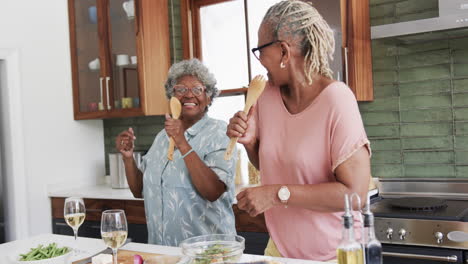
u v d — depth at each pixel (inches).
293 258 56.3
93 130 152.2
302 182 54.8
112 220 51.7
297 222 55.9
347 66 99.7
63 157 142.5
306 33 52.4
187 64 75.7
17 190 130.4
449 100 101.9
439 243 79.7
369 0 109.3
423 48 104.1
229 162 70.4
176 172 71.6
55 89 141.0
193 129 73.9
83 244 70.9
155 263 52.5
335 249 54.7
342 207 50.3
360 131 51.2
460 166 101.3
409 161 106.8
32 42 135.6
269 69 55.4
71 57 143.9
